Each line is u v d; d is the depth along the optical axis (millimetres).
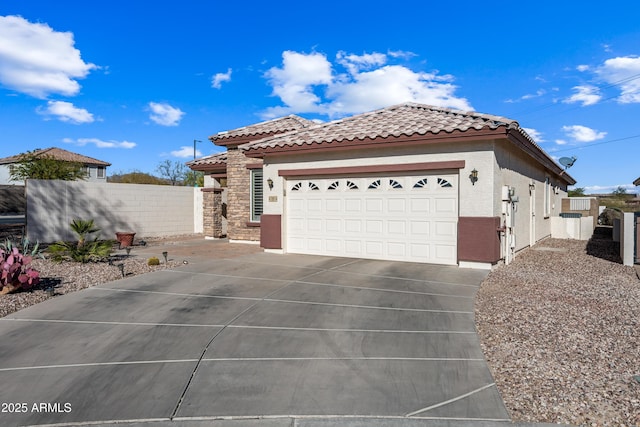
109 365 5062
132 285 8992
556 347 5438
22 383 4621
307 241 13281
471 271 10125
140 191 19891
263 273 10141
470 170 10477
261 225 14070
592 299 7871
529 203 15977
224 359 5211
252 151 13758
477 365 4961
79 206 17688
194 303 7625
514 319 6582
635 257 11477
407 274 9844
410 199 11461
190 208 22141
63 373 4859
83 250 11578
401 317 6754
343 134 12312
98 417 3951
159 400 4238
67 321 6699
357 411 4020
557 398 4160
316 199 13094
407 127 11445
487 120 10797
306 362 5109
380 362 5086
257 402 4188
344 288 8617
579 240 19781
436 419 3869
